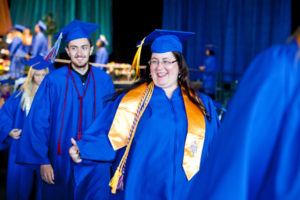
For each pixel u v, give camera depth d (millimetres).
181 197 1990
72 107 3123
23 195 3680
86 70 3230
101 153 2146
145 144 2025
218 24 13234
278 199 828
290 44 916
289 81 874
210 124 2168
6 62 8688
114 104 2238
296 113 848
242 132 896
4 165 5523
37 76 3721
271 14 12305
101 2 14438
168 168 1989
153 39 2404
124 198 1960
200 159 2057
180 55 2168
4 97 5844
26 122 3037
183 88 2229
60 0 13930
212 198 902
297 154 832
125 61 14992
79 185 2949
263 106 891
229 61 12812
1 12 12117
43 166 3012
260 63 939
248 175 899
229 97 9891
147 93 2180
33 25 13820
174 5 14133
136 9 14844
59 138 3084
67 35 3219
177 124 2072
